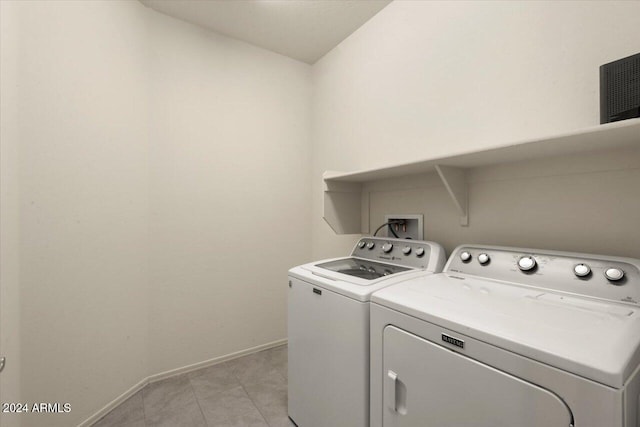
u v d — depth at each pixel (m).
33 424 1.32
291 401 1.59
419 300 0.97
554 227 1.21
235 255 2.33
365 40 2.14
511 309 0.87
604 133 0.86
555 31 1.19
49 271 1.39
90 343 1.58
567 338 0.67
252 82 2.42
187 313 2.12
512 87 1.32
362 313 1.10
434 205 1.69
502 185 1.38
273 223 2.52
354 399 1.14
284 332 2.57
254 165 2.43
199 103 2.17
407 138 1.82
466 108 1.50
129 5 1.83
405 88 1.83
